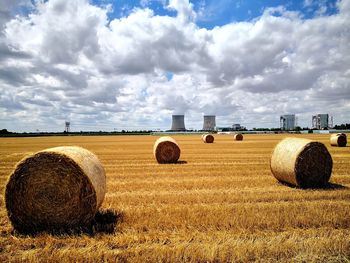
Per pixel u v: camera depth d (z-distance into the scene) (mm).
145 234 6117
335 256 5172
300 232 6148
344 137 32375
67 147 7938
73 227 6777
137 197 9414
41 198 6758
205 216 7109
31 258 5051
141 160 21047
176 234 6074
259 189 10641
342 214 7148
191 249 5281
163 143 19469
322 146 11242
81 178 6828
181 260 5023
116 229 6414
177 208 7926
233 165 17484
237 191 10266
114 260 4996
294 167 10977
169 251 5230
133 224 6656
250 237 5934
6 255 5270
